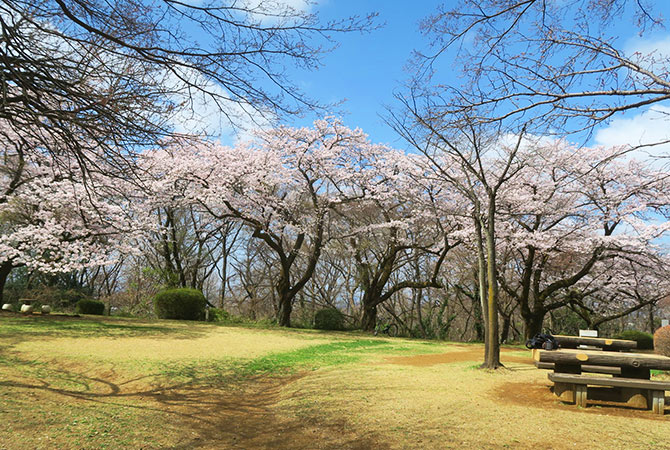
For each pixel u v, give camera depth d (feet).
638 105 13.50
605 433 15.88
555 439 15.31
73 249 55.47
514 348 52.65
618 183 59.72
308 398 22.33
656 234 56.44
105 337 40.73
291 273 98.48
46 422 16.71
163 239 83.92
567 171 60.18
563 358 20.52
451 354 41.45
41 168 51.60
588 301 86.58
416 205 70.95
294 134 68.90
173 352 35.42
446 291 84.89
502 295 76.59
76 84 16.96
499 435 15.83
